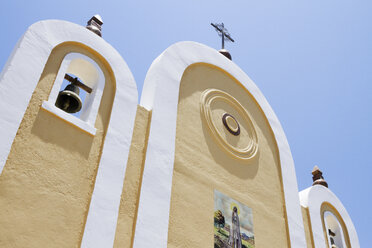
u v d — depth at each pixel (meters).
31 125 6.32
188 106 9.52
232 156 9.76
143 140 7.93
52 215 5.91
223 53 12.45
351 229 12.22
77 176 6.50
